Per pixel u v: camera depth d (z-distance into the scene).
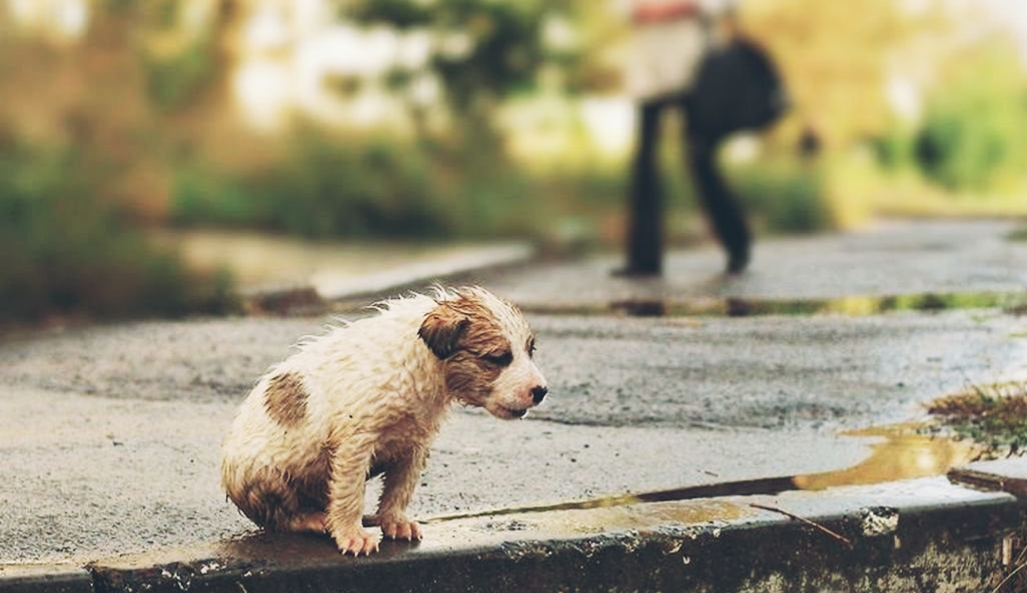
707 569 4.46
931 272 13.74
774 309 10.98
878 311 10.78
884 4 30.20
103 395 7.37
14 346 9.11
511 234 18.39
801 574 4.57
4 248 11.22
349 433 4.13
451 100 21.95
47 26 16.42
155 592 4.02
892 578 4.68
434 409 4.24
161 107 17.25
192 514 4.95
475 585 4.23
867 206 25.50
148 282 11.48
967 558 4.74
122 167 15.44
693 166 13.88
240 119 18.36
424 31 21.95
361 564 4.11
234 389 7.60
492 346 4.20
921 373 8.00
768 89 13.32
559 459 5.87
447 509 5.05
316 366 4.21
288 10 19.94
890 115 31.05
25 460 5.75
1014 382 7.60
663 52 13.20
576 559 4.32
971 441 6.23
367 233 17.45
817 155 27.66
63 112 15.68
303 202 17.16
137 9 17.31
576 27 24.28
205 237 15.68
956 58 33.66
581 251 17.95
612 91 25.08
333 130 19.17
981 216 25.75
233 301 11.21
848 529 4.60
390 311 4.26
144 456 5.86
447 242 17.42
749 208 22.34
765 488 5.41
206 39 18.39
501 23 22.66
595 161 22.94
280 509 4.28
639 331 9.73
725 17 13.28
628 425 6.64
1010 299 11.43
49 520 4.86
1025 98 34.44
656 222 13.88
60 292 11.06
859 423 6.70
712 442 6.26
